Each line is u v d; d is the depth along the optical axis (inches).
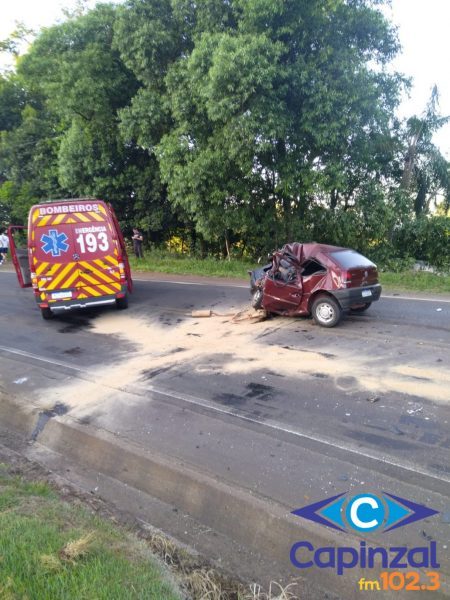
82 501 182.4
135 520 173.2
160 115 679.7
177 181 667.4
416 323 368.8
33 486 185.5
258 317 410.9
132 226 887.7
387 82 629.6
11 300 593.9
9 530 139.7
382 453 195.0
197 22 643.5
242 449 205.9
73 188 875.4
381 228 704.4
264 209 717.3
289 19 563.2
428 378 262.8
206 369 303.9
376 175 750.5
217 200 663.1
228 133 582.2
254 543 159.0
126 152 828.6
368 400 242.8
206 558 152.6
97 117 791.7
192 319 434.9
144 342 375.2
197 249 896.3
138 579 122.9
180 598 120.6
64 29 741.9
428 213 783.7
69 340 397.7
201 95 581.6
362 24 583.5
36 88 976.3
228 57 534.0
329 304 370.9
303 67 556.7
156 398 265.3
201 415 240.7
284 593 134.8
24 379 309.7
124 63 710.5
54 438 235.9
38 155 998.4
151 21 652.1
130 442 218.8
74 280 451.8
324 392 256.5
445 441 200.2
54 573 119.1
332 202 721.0
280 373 288.0
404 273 593.0
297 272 386.9
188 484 186.9
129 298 550.6
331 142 578.2
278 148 633.6
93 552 131.4
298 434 215.2
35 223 441.7
